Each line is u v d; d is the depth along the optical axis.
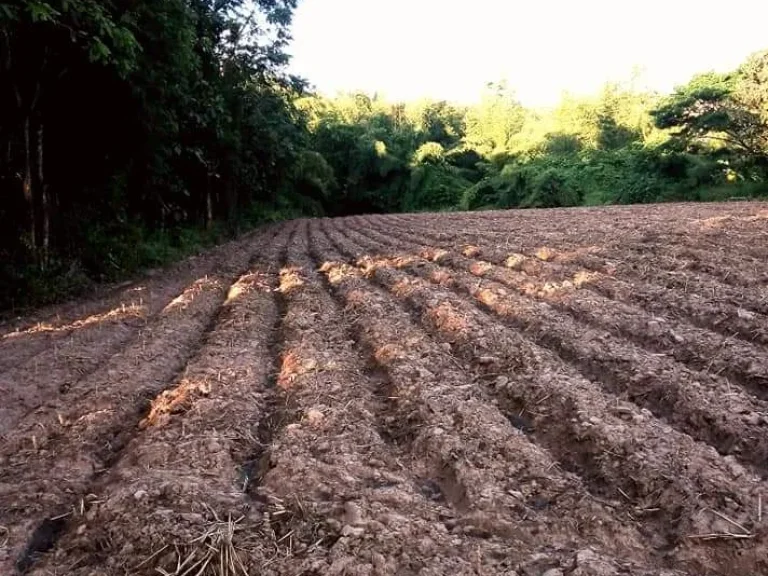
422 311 7.39
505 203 41.56
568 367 5.07
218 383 5.00
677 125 31.67
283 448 3.76
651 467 3.35
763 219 13.14
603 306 6.73
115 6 8.70
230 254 16.45
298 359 5.60
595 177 38.28
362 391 4.80
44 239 10.66
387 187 51.88
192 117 15.48
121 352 6.18
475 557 2.68
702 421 4.01
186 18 10.73
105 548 2.85
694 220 14.29
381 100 62.62
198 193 23.34
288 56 21.89
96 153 12.50
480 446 3.78
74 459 3.86
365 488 3.32
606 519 3.01
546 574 2.55
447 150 54.28
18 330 7.61
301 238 20.25
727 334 5.68
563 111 49.53
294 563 2.63
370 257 12.68
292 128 26.08
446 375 5.04
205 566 2.61
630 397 4.52
